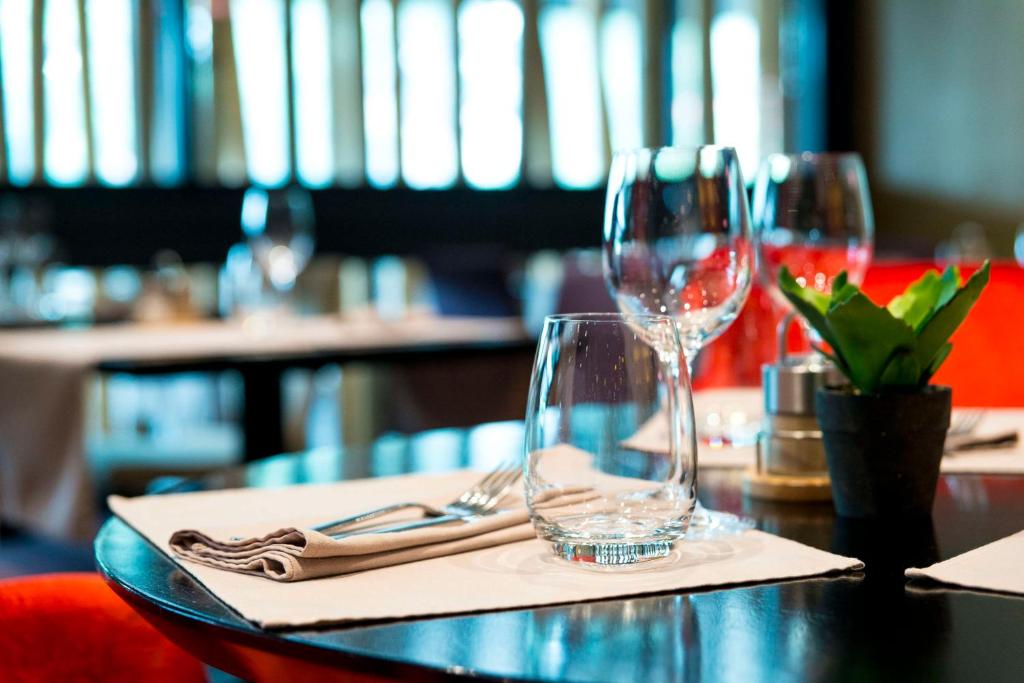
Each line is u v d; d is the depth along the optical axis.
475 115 6.41
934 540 0.83
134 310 3.81
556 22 6.57
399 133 6.21
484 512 0.88
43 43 5.36
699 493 1.04
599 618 0.66
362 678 0.60
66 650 1.07
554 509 0.75
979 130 7.19
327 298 6.08
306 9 5.93
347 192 6.08
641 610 0.67
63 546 3.82
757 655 0.59
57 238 5.42
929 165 7.44
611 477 0.75
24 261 3.92
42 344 2.89
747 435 1.26
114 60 5.52
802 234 1.12
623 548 0.75
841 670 0.57
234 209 5.81
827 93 7.64
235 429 3.48
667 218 0.95
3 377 2.75
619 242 0.97
